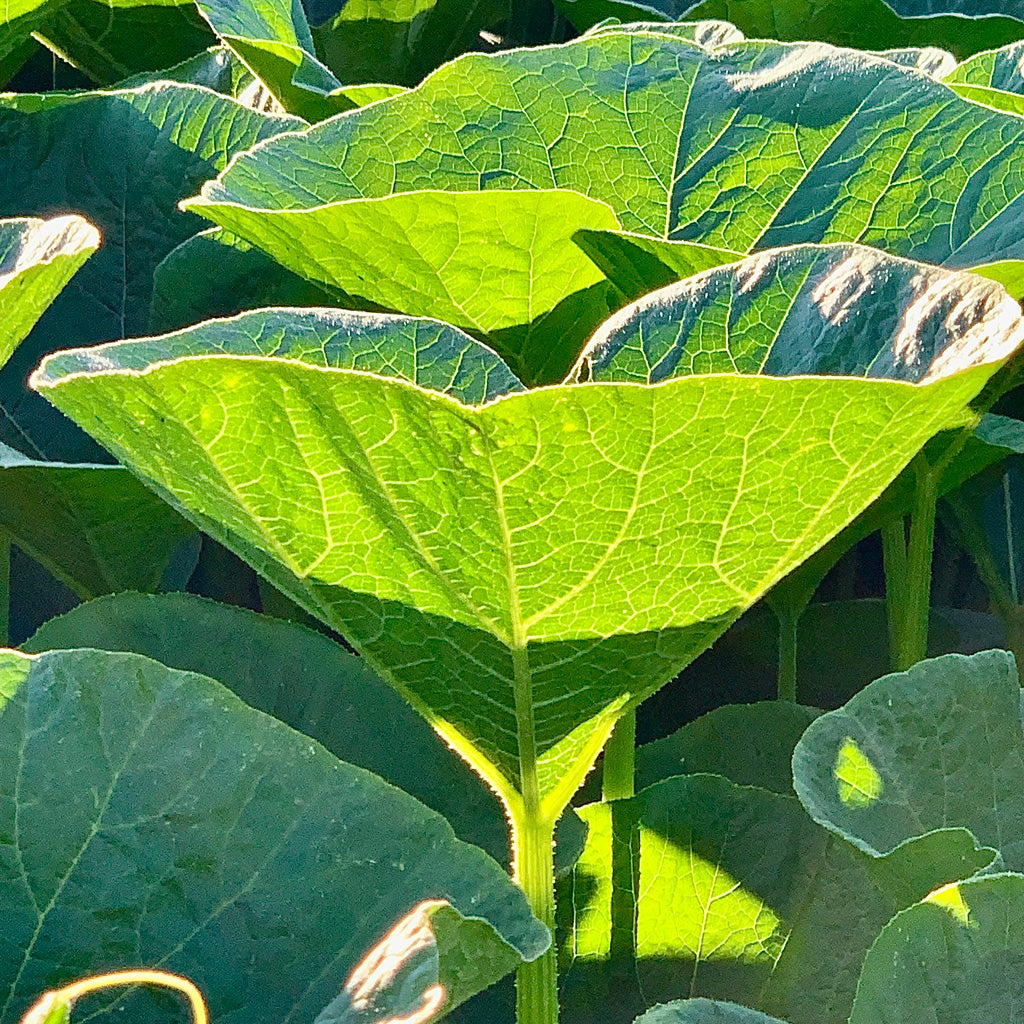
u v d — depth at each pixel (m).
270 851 0.66
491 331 0.79
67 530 0.87
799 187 0.81
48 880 0.65
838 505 0.62
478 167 0.82
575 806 0.89
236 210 0.75
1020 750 0.73
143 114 0.97
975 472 0.92
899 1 1.18
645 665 0.65
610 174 0.82
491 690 0.66
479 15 1.15
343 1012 0.57
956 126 0.80
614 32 0.83
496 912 0.65
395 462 0.60
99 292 0.97
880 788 0.71
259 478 0.62
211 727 0.67
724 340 0.67
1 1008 0.64
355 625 0.66
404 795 0.67
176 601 0.80
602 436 0.58
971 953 0.63
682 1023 0.62
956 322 0.63
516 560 0.62
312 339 0.67
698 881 0.80
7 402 0.95
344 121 0.81
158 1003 0.65
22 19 0.99
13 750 0.66
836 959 0.78
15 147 0.97
